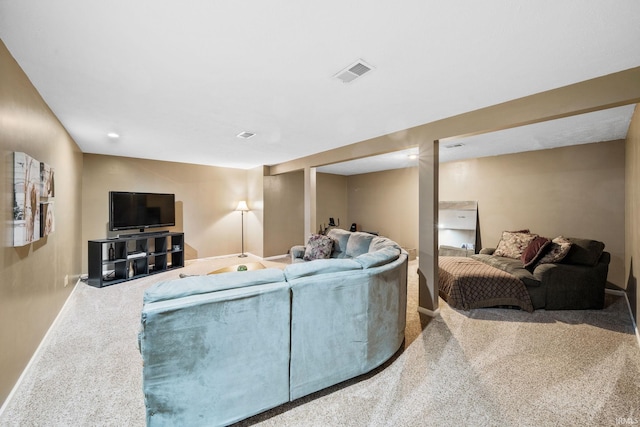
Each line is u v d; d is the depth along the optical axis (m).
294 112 2.71
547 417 1.59
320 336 1.72
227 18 1.38
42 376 1.96
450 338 2.53
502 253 4.21
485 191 5.06
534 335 2.58
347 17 1.37
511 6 1.29
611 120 3.00
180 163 5.69
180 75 1.97
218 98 2.37
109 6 1.29
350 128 3.21
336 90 2.21
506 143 4.05
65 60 1.78
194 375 1.38
